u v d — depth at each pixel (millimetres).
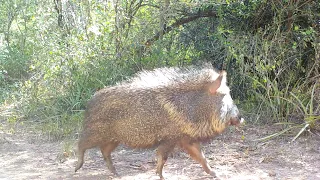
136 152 4906
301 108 5516
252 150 4867
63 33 7016
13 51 7895
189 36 6461
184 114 3955
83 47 6277
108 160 4340
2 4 8648
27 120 6000
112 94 4145
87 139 4246
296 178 4207
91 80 6152
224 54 6039
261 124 5523
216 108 3918
